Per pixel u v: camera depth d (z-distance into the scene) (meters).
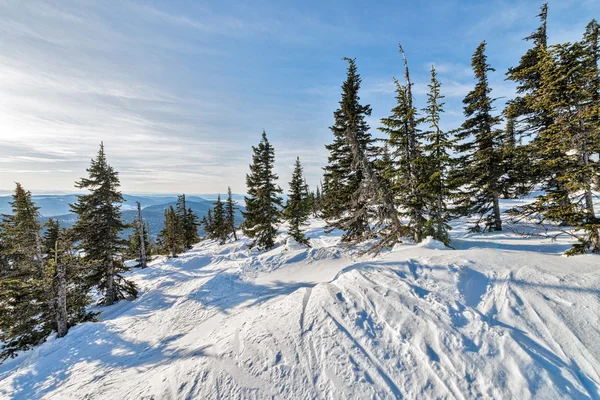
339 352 6.07
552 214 8.95
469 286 7.46
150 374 7.50
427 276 8.22
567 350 5.16
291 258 17.91
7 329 14.09
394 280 8.25
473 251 9.59
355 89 17.61
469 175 17.31
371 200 14.98
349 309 7.32
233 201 42.00
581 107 8.75
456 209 17.97
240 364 6.39
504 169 16.09
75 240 18.34
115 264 19.58
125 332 12.21
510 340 5.43
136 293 19.66
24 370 10.16
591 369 4.77
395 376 5.27
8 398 8.60
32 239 19.92
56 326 14.41
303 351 6.35
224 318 11.02
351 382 5.34
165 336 11.00
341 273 10.20
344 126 18.03
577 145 8.66
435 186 13.30
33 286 14.41
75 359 10.40
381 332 6.36
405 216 14.73
